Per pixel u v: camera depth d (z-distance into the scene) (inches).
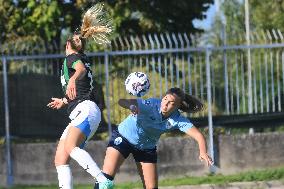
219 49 1808.6
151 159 1085.8
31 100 1800.0
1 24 2236.7
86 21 1043.9
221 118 1825.8
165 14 2333.9
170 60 1803.6
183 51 1788.9
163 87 1803.6
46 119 1802.4
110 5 2239.2
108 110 1798.7
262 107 1840.6
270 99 1849.2
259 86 1843.0
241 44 1889.8
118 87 1809.8
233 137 1813.5
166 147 1788.9
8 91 1788.9
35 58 1775.3
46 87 1795.0
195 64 1815.9
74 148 989.8
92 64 1824.6
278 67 1839.3
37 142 1843.0
